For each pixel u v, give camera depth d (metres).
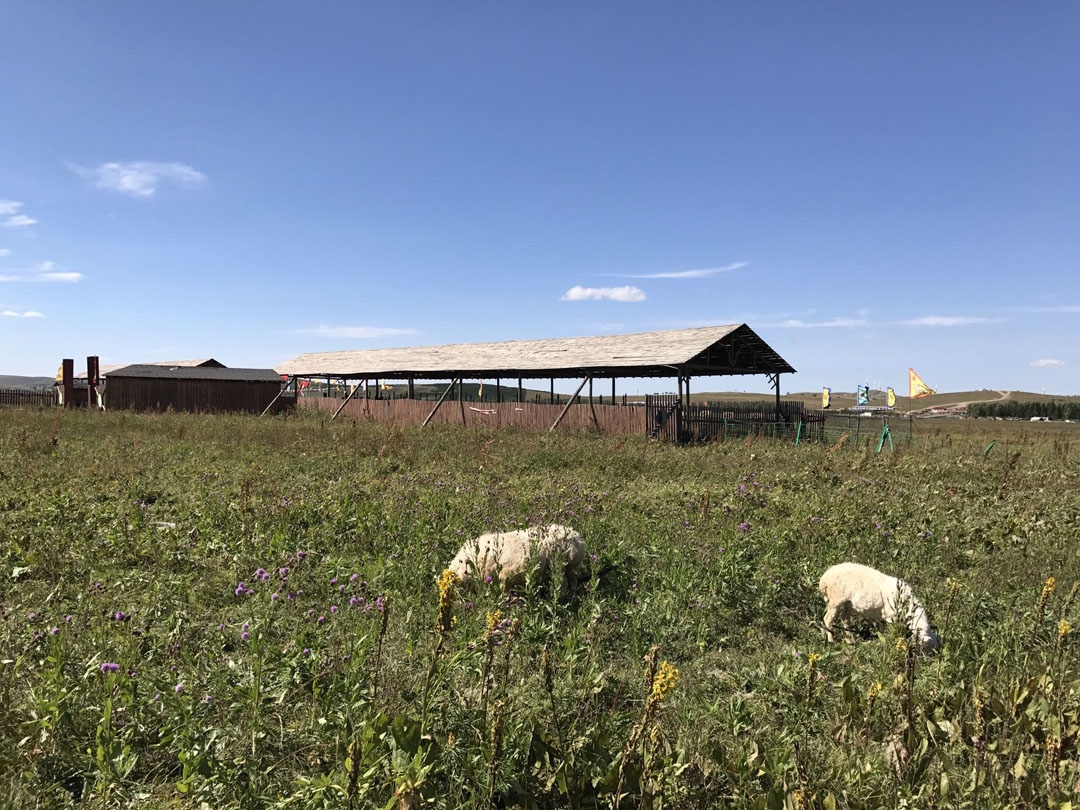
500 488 11.78
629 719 4.09
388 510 9.68
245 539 8.06
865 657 5.49
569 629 5.96
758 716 4.61
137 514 9.08
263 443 18.66
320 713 4.06
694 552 8.15
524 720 3.84
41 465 13.56
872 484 13.43
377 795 3.22
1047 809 3.27
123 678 4.14
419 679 4.63
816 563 8.20
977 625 6.13
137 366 43.66
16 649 4.74
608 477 14.59
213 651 4.91
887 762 3.73
